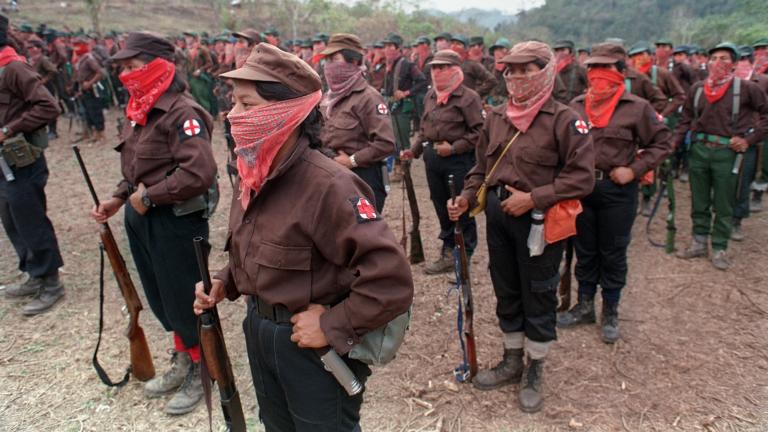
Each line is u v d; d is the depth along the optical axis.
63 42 12.84
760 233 5.84
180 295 2.90
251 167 1.62
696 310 4.14
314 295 1.68
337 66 3.89
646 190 6.27
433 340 3.74
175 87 2.75
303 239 1.62
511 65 2.67
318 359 1.75
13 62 3.67
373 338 1.70
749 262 5.03
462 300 3.09
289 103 1.54
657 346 3.64
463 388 3.20
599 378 3.29
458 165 4.55
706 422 2.89
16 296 4.36
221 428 2.90
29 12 28.45
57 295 4.25
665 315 4.07
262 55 1.54
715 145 4.75
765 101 4.57
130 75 2.60
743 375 3.29
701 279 4.68
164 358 3.55
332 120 4.00
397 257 1.59
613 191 3.55
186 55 12.77
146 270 3.05
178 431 2.89
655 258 5.17
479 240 5.80
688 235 5.81
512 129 2.86
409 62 7.86
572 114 2.68
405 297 1.60
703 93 4.80
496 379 3.17
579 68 7.27
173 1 36.12
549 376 3.33
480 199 3.03
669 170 5.02
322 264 1.68
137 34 2.61
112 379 3.33
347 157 3.87
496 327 3.91
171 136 2.69
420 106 8.16
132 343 3.10
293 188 1.61
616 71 3.49
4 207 4.00
